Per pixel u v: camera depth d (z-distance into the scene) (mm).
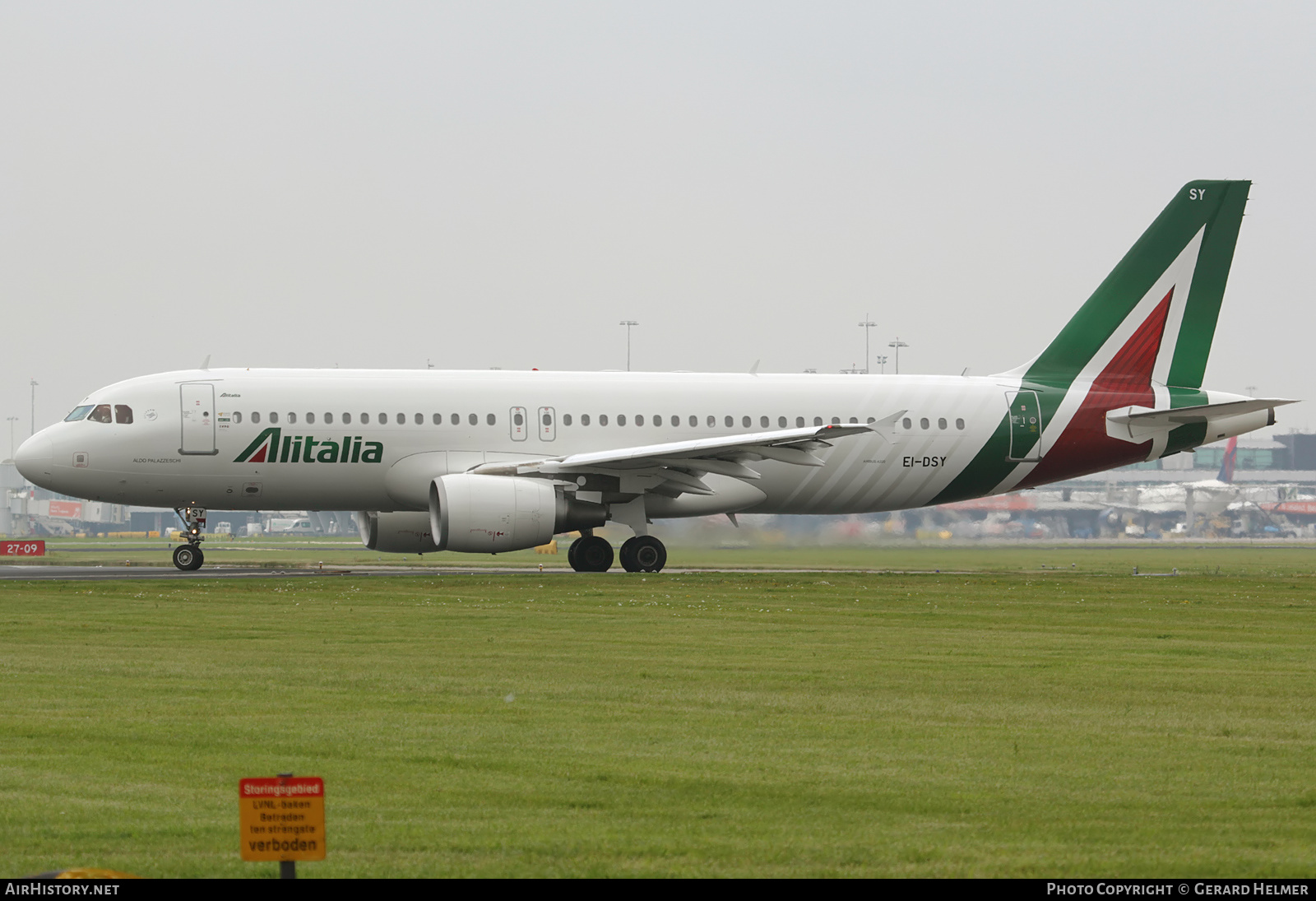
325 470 109750
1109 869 26516
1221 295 125125
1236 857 27391
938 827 29672
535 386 114125
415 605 81562
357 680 50688
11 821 29547
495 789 33000
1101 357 124625
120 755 36562
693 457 108312
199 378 109562
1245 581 109438
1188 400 124312
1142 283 124250
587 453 111500
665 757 37031
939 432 120125
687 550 150125
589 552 115312
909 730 41625
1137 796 32844
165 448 107438
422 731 40438
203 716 42781
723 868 26422
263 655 58094
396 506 113125
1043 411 121875
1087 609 84562
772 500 119688
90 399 109375
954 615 80000
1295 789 33688
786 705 46219
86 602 82062
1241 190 124312
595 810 30953
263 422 108500
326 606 80750
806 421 117750
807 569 131875
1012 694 49438
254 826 20062
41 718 42062
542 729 41094
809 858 27125
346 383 111000
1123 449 123438
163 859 26781
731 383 118188
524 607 80812
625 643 64000
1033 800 32281
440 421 111000
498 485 105500
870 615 79375
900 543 166625
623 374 117312
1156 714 45219
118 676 51250
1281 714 45375
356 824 29578
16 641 62781
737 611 80688
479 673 53094
